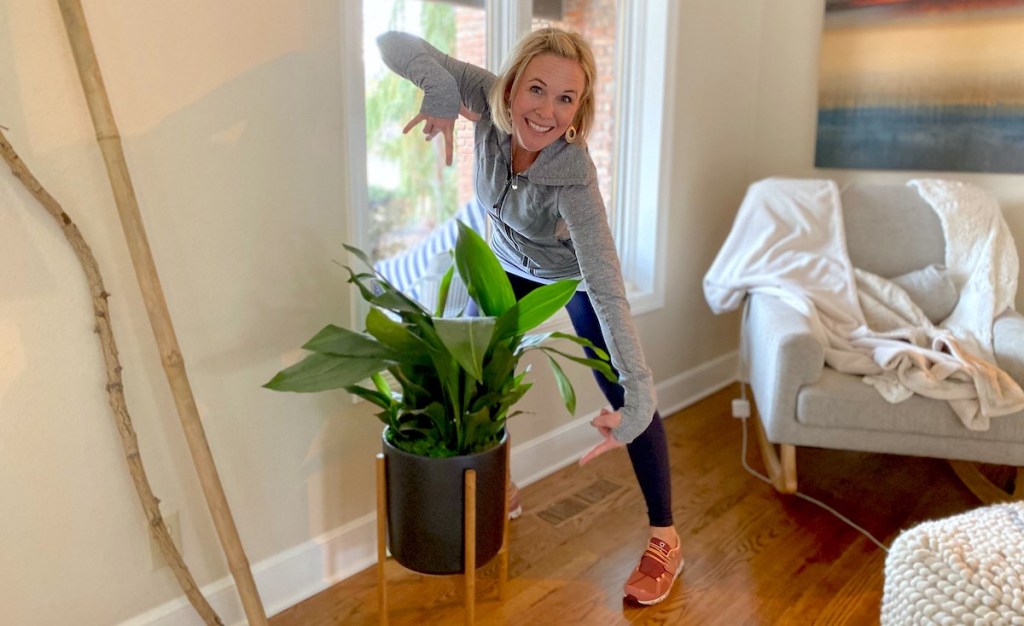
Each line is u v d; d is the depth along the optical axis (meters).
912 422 1.96
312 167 1.59
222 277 1.47
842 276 2.40
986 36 2.59
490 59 2.12
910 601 1.13
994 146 2.64
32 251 1.23
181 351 1.43
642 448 1.78
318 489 1.73
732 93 3.01
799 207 2.55
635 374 1.45
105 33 1.25
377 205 2.93
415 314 1.38
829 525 2.11
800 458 2.54
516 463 2.25
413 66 1.43
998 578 1.06
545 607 1.73
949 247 2.42
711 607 1.75
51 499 1.31
